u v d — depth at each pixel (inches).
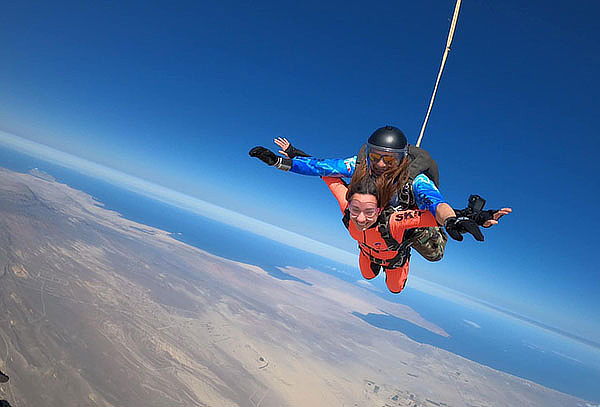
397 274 139.1
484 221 86.0
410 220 108.7
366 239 122.7
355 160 127.7
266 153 122.5
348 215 121.3
